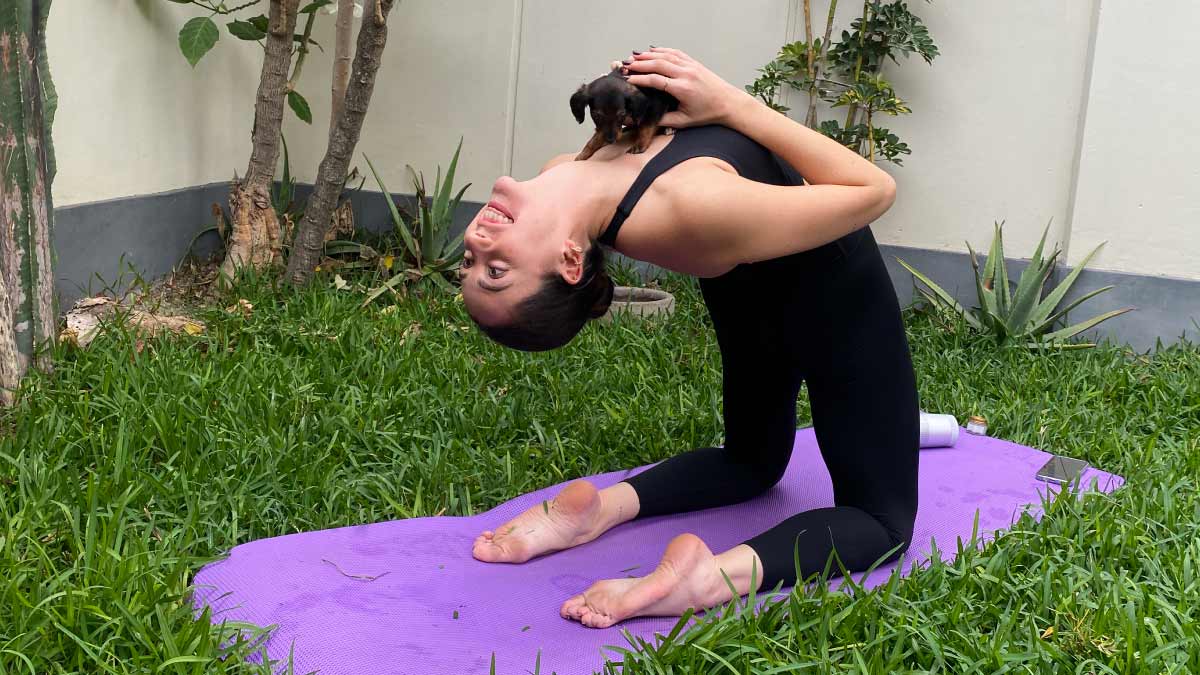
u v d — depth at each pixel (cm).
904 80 532
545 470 326
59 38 434
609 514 282
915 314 534
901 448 256
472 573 257
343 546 265
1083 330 488
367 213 605
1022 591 248
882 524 258
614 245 213
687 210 202
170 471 287
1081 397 405
